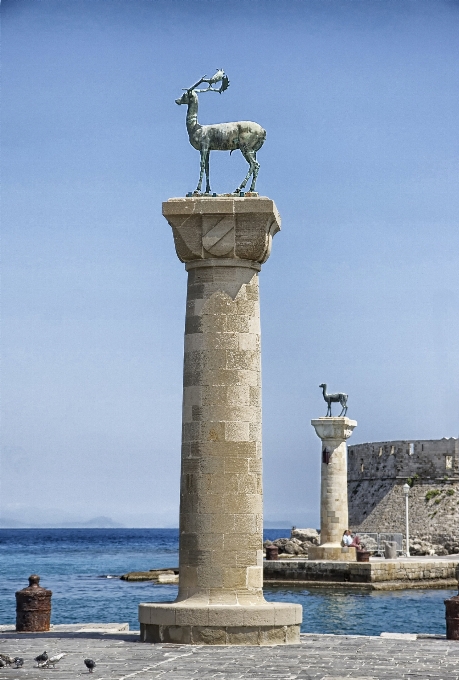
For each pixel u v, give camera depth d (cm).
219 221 2548
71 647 2408
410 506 9250
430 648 2442
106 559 13238
